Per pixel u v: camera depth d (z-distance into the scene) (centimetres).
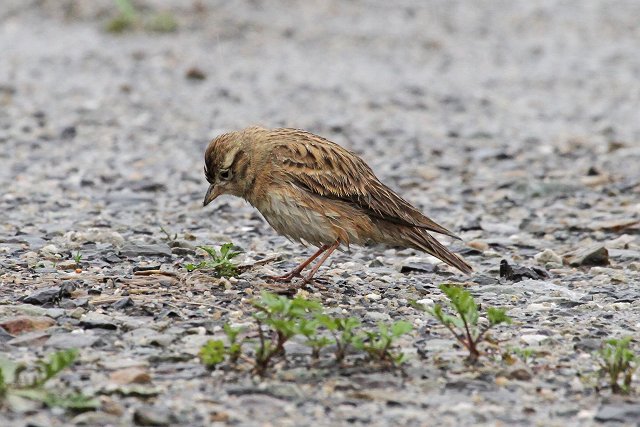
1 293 1121
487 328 1038
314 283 1226
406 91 2977
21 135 2264
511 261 1433
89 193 1814
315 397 883
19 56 3138
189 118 2533
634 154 2211
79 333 1011
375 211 1195
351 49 3547
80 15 3684
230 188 1222
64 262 1256
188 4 3806
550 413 869
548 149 2270
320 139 1222
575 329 1086
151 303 1101
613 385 911
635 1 4472
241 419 836
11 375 881
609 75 3303
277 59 3334
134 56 3194
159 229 1559
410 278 1303
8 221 1579
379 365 952
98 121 2439
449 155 2216
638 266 1384
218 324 1049
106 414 827
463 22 4044
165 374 920
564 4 4409
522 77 3253
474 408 874
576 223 1650
